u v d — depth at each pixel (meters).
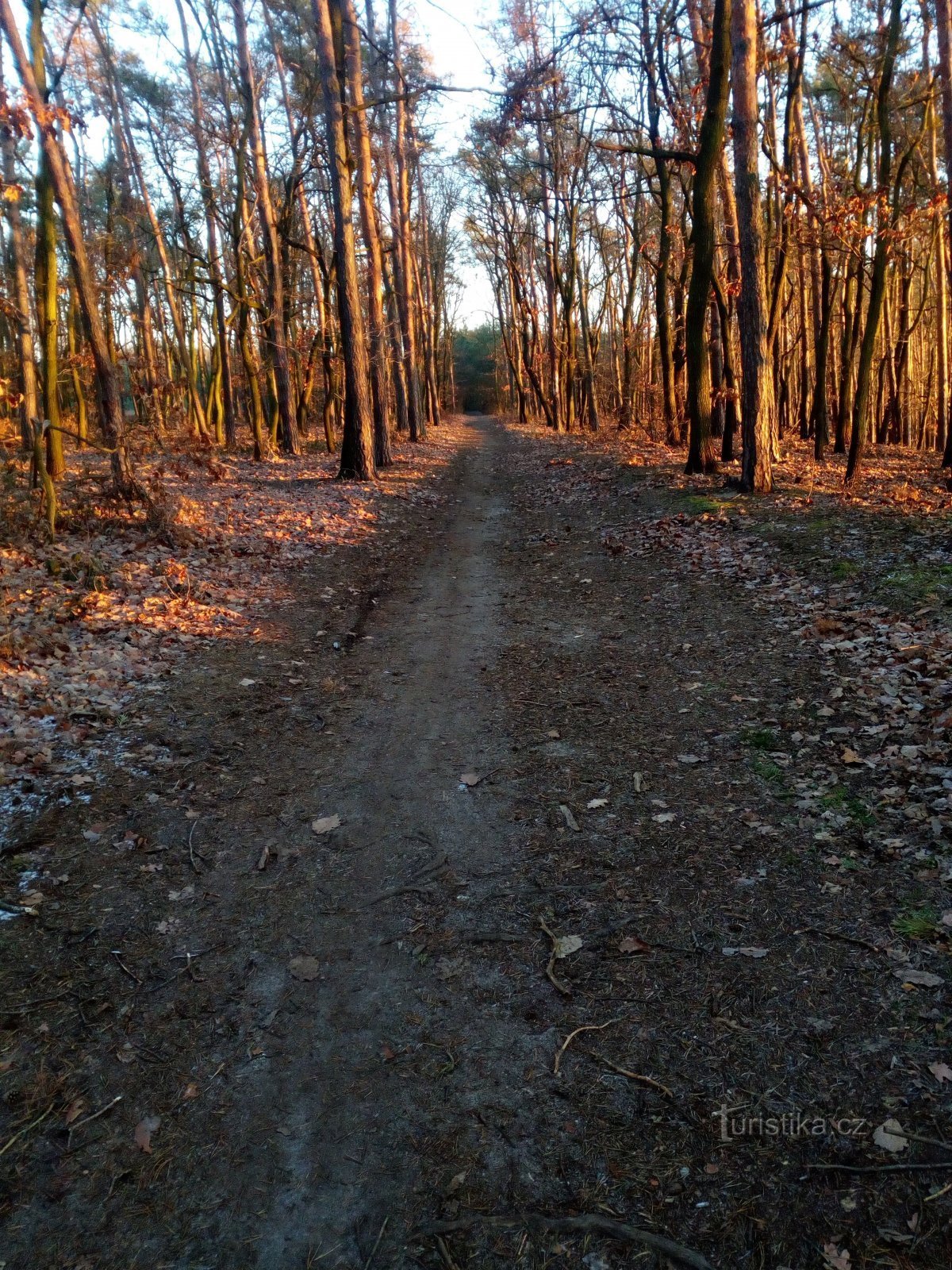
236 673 6.70
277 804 4.68
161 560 9.78
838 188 17.44
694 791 4.57
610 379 46.44
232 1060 2.92
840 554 8.97
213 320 27.33
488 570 10.70
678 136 18.80
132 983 3.28
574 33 13.30
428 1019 3.08
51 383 11.07
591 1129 2.58
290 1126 2.66
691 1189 2.37
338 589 9.65
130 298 29.98
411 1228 2.32
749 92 11.80
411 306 32.75
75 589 8.35
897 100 17.70
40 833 4.25
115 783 4.78
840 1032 2.85
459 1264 2.21
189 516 11.32
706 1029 2.93
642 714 5.70
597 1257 2.21
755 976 3.15
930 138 18.23
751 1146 2.48
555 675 6.64
